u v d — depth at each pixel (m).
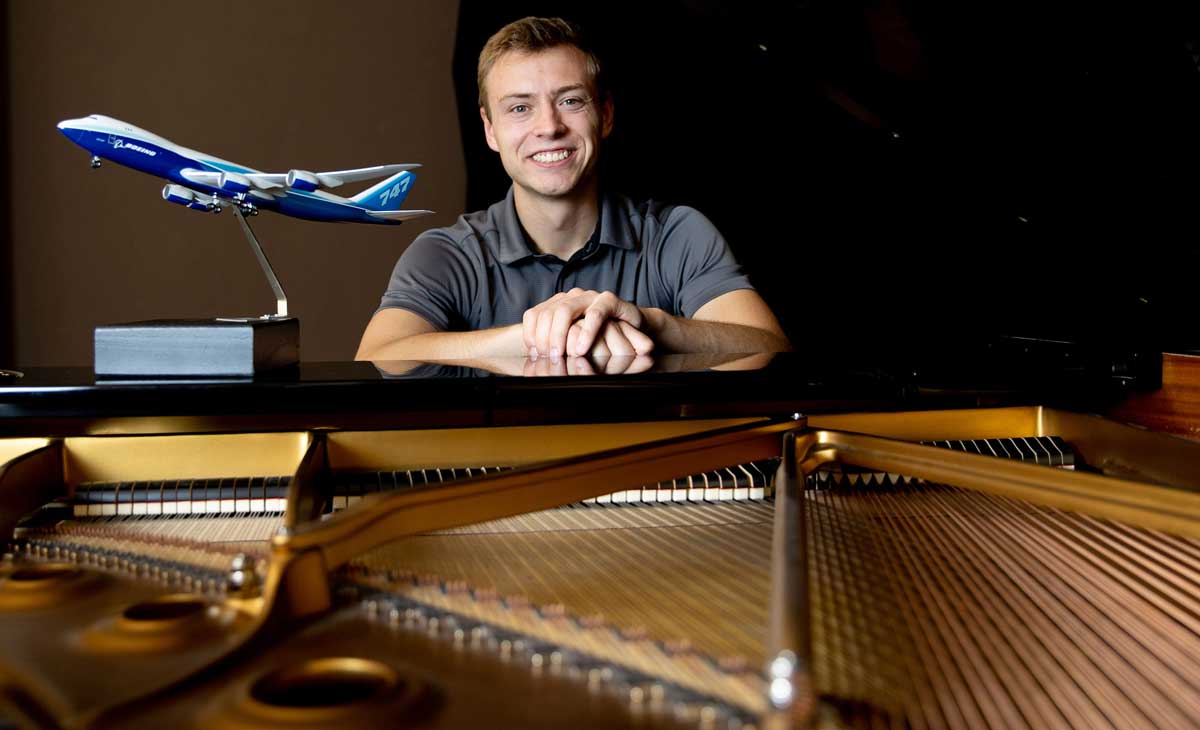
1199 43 2.60
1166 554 1.09
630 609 0.88
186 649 0.75
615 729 0.63
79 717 0.62
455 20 4.58
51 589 0.87
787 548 0.78
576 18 4.09
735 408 1.41
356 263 4.59
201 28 4.41
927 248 3.62
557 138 3.06
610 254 3.21
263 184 1.57
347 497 1.22
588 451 1.35
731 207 4.00
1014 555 1.08
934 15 3.18
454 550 1.09
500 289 3.18
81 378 1.34
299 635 0.78
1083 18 2.82
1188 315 2.86
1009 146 3.22
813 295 3.91
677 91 3.99
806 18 3.58
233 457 1.25
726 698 0.67
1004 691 0.74
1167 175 2.83
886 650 0.81
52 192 4.32
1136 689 0.75
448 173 4.63
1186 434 1.64
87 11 4.30
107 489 1.21
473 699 0.67
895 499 1.32
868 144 3.75
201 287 4.47
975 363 1.75
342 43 4.51
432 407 1.28
